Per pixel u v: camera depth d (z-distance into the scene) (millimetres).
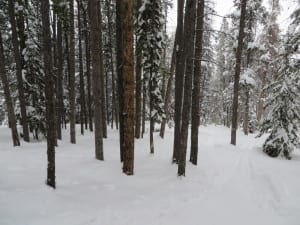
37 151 12766
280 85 14531
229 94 33344
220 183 9695
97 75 10891
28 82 16906
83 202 7000
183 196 8023
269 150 15109
